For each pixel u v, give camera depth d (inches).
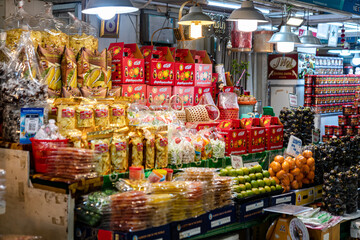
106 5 158.2
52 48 161.5
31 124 137.6
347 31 535.8
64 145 135.6
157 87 210.2
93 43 177.5
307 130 249.8
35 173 136.7
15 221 138.9
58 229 130.7
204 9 320.2
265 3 310.3
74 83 163.8
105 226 132.0
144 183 143.0
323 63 465.1
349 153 240.1
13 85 139.7
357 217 209.0
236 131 203.5
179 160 173.3
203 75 231.0
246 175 181.5
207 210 154.1
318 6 295.1
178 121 192.1
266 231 193.9
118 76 195.2
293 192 202.1
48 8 178.5
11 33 158.6
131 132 160.1
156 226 133.9
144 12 297.6
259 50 340.5
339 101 430.0
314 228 183.5
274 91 429.4
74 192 130.0
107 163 148.6
